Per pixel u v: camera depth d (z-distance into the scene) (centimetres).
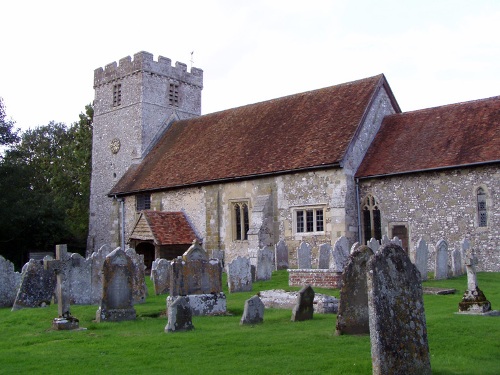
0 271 1752
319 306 1380
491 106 2455
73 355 953
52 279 1698
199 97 4034
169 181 3130
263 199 2692
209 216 2934
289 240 2619
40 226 3809
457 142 2358
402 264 761
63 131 5716
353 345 943
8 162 3644
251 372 794
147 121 3672
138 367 851
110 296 1345
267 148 2847
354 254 1062
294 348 938
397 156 2488
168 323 1166
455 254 2069
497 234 2158
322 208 2527
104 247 1778
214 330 1159
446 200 2294
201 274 1443
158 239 2783
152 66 3738
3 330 1280
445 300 1498
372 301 730
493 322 1120
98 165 3897
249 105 3366
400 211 2409
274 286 1961
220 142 3183
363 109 2678
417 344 743
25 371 848
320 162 2502
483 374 769
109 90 3900
